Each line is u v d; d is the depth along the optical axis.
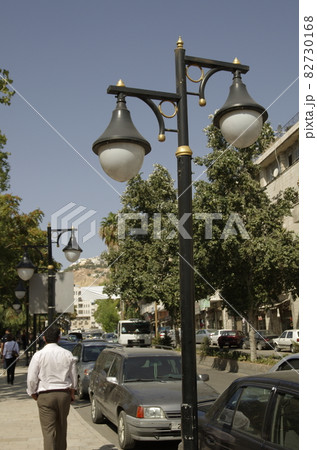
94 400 10.35
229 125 5.28
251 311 19.86
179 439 7.56
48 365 6.14
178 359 9.36
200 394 8.29
